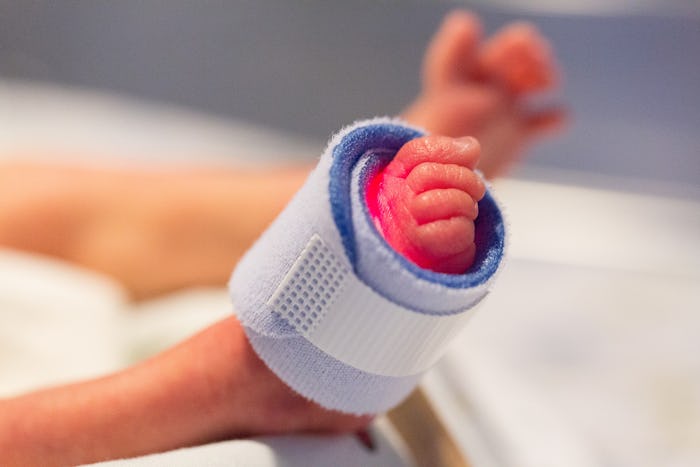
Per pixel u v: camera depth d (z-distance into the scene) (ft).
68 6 2.11
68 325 1.09
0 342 1.06
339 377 0.72
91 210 1.26
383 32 2.13
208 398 0.78
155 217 1.26
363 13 2.13
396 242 0.71
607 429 1.21
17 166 1.33
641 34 2.06
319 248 0.70
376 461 0.85
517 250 1.64
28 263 1.14
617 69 2.06
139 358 1.09
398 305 0.69
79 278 1.15
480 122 1.25
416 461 0.92
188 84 2.12
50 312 1.09
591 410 1.25
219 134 2.01
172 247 1.26
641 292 1.53
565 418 1.21
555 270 1.59
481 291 0.71
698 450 1.18
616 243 1.71
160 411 0.79
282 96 2.12
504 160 1.31
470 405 1.08
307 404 0.79
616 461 1.16
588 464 1.12
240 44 2.14
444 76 1.30
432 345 0.72
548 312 1.46
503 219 0.74
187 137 1.97
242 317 0.73
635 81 2.06
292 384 0.74
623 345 1.39
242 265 0.75
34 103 1.99
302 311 0.71
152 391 0.79
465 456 0.87
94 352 1.08
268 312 0.72
